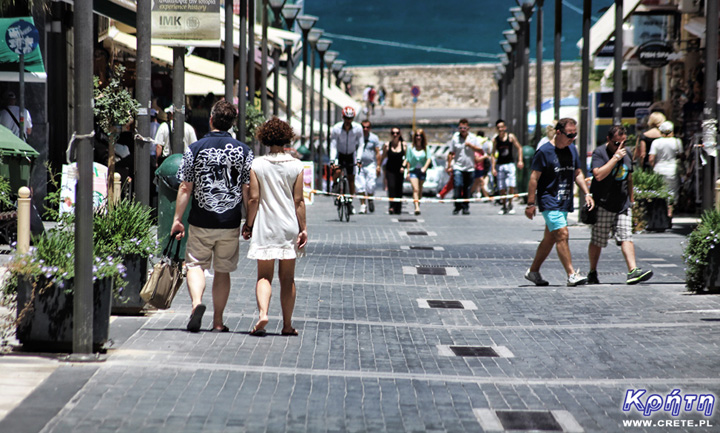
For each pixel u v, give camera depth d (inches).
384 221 2231.8
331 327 952.3
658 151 1991.9
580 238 1798.7
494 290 1218.6
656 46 2546.8
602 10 2829.7
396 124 7377.0
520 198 2960.1
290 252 879.1
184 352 803.4
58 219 878.4
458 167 2511.1
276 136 887.1
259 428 604.1
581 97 2139.5
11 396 655.8
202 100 2797.7
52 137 2016.5
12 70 1688.0
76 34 751.1
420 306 1097.4
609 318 1021.8
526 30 3176.7
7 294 800.3
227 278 904.3
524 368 797.2
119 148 1924.2
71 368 737.0
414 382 738.8
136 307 962.7
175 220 883.4
